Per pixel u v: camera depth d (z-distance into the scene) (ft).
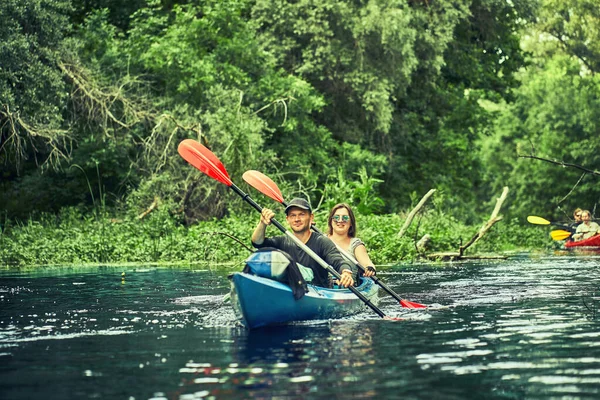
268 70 82.02
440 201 80.12
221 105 73.97
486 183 169.17
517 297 27.99
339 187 76.59
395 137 95.76
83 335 20.44
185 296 29.71
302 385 14.17
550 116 147.95
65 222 69.15
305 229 24.53
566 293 29.14
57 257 55.11
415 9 90.53
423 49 90.22
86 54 76.59
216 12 78.74
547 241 77.56
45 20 66.95
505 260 51.34
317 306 22.21
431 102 101.96
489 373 15.11
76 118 72.74
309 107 80.84
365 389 13.85
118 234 60.90
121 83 74.49
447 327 20.93
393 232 57.57
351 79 83.87
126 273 42.19
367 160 86.07
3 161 76.64
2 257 54.24
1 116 67.15
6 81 63.46
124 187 77.56
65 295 30.53
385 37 81.97
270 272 21.70
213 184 67.21
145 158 72.08
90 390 14.20
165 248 56.39
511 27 107.24
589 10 160.25
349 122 91.71
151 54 75.46
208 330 21.02
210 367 15.92
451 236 63.26
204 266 47.75
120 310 25.54
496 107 168.04
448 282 33.91
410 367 15.67
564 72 154.30
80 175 77.97
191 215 70.54
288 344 18.45
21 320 23.35
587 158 141.18
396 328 20.84
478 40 106.32
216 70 77.36
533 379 14.57
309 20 83.10
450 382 14.35
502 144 158.71
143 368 15.98
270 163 72.38
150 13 80.33
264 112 80.38
